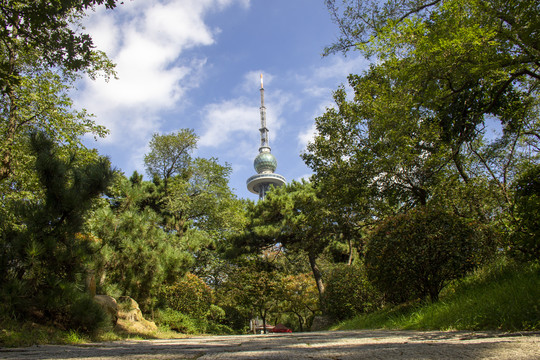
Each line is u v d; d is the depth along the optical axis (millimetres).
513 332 3225
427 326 5355
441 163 10609
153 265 9984
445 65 8336
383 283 8094
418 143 11609
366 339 3543
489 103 10523
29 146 6496
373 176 13289
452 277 7262
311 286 28672
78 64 5547
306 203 21156
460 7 8422
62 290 5359
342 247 23047
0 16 5277
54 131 12250
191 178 26141
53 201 6020
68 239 5965
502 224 6867
